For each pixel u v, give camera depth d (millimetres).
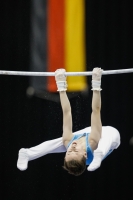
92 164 19094
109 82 30578
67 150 19969
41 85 29312
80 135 20422
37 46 28781
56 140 20641
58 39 27875
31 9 29859
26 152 20203
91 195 31078
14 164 30828
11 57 30500
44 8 28578
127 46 30500
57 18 27828
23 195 31047
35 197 31031
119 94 30625
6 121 30547
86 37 30344
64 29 27812
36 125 30531
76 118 29891
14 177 30984
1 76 30547
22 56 30484
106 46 30500
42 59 28750
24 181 31016
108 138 20281
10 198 31031
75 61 27891
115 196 31156
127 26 30422
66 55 27891
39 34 28703
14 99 30562
